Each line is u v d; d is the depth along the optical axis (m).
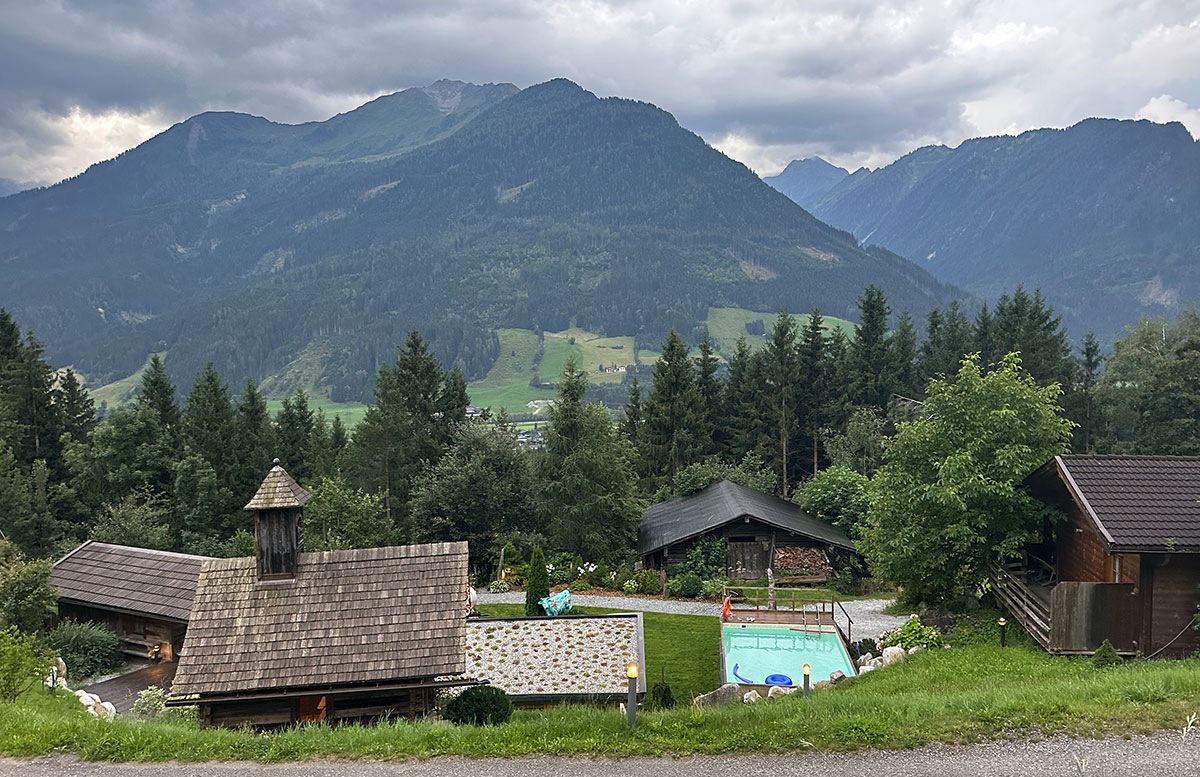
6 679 18.12
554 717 16.23
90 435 57.88
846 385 69.56
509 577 44.91
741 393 72.00
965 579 25.47
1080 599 20.17
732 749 13.49
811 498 50.41
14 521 47.97
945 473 24.12
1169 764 12.12
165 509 52.09
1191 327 71.56
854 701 15.48
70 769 13.54
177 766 13.65
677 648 32.22
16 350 64.75
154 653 29.61
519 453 51.72
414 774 13.11
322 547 40.84
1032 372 70.50
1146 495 20.86
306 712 19.70
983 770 12.29
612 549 47.69
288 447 71.31
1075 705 14.07
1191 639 19.83
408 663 19.36
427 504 48.97
